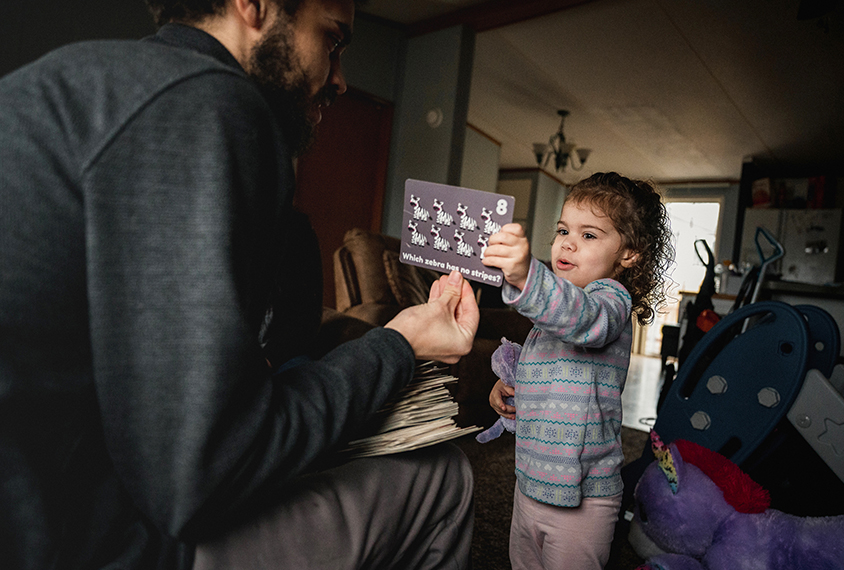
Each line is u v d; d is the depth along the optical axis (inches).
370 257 109.5
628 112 249.3
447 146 186.7
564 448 38.8
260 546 20.1
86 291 17.3
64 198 16.4
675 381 59.3
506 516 65.3
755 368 53.9
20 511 15.9
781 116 227.0
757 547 39.2
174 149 17.3
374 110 201.6
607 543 39.4
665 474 45.1
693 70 197.2
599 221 42.5
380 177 202.8
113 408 16.8
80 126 16.6
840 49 163.5
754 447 52.6
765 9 149.6
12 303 15.7
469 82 189.8
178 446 16.8
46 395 16.7
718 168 318.3
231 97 19.2
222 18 24.1
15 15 98.5
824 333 57.1
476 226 29.4
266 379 19.3
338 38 27.2
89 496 18.1
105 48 18.7
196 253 17.1
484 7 177.0
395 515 24.3
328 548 21.5
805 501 55.5
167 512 17.2
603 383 40.1
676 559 41.8
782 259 264.4
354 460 25.5
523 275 29.4
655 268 45.6
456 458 29.3
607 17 168.9
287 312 35.2
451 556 28.5
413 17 192.4
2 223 15.6
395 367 23.7
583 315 31.8
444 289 28.7
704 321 79.0
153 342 16.7
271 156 21.1
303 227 37.4
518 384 43.8
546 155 331.3
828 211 254.8
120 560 17.6
